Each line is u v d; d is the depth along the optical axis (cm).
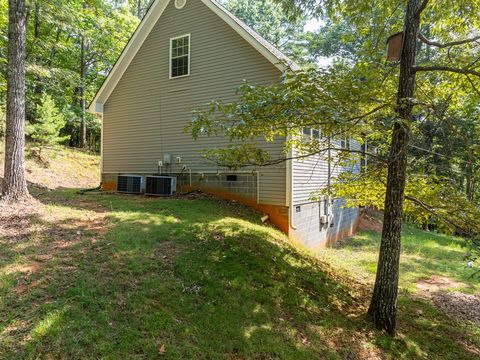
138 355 274
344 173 667
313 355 347
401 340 432
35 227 502
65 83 1766
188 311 351
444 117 540
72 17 1455
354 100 432
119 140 1102
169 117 993
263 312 394
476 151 492
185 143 963
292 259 597
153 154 1027
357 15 608
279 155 798
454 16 553
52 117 1426
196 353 298
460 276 761
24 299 307
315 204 951
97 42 1934
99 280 359
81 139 1900
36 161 1279
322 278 569
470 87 546
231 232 606
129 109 1077
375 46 616
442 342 454
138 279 380
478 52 533
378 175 588
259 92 434
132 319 313
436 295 629
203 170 930
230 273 455
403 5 645
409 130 455
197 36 935
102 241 467
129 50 1052
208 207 770
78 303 312
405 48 453
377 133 586
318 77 430
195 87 940
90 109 1121
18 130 629
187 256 467
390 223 455
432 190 545
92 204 736
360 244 1076
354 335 414
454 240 1243
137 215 629
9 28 626
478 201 565
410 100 422
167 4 991
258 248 575
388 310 445
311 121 423
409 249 1026
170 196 910
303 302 453
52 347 259
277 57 793
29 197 643
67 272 365
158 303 348
